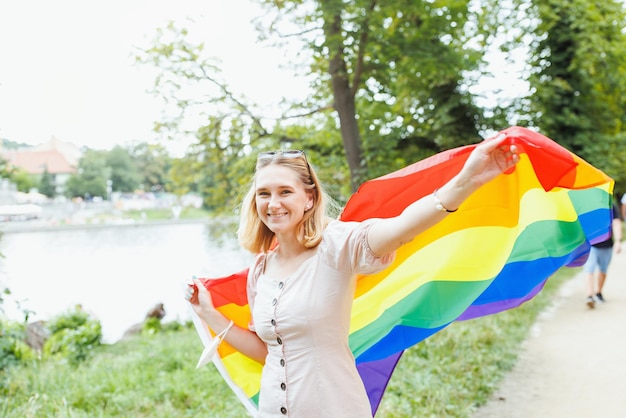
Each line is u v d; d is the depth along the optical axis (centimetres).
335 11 962
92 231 6044
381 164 1172
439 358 634
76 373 657
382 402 507
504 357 641
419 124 1335
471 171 187
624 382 541
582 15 1355
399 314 293
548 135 1480
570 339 721
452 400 512
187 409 525
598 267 925
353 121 1170
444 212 193
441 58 1106
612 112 1686
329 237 219
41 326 1062
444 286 288
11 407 523
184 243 4266
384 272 305
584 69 1438
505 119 1334
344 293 220
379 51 1116
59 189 10575
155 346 812
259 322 230
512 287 282
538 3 1282
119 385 593
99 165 10612
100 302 1959
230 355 307
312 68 1226
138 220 7950
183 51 1190
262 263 250
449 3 1125
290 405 220
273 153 236
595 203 275
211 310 279
